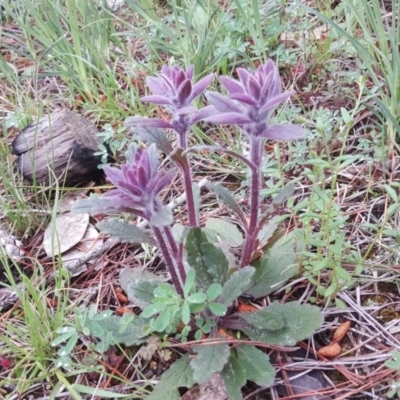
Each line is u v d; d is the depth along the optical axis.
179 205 0.36
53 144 0.38
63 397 0.27
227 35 0.46
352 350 0.27
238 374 0.25
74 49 0.46
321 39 0.45
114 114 0.42
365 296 0.29
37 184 0.38
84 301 0.31
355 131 0.38
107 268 0.33
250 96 0.22
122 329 0.26
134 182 0.22
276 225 0.31
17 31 0.53
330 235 0.29
